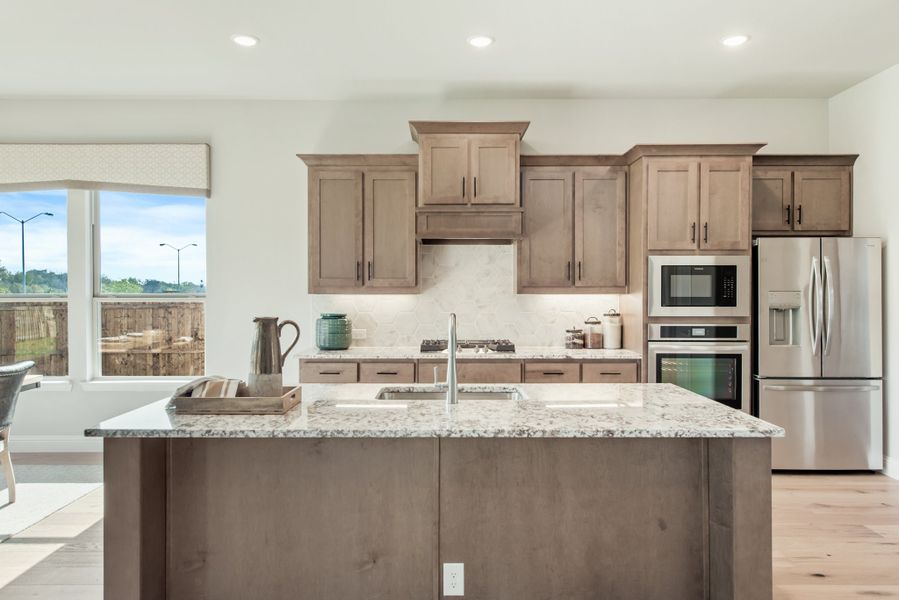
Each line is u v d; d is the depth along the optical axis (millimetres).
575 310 4684
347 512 2102
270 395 2123
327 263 4387
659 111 4637
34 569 2670
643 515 2127
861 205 4254
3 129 4629
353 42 3566
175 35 3467
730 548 1940
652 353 4035
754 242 4129
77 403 4633
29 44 3590
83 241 4633
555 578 2123
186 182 4586
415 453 2098
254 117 4648
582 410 2145
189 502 2100
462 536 2107
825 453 4023
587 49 3674
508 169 4172
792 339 4078
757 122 4645
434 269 4676
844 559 2795
